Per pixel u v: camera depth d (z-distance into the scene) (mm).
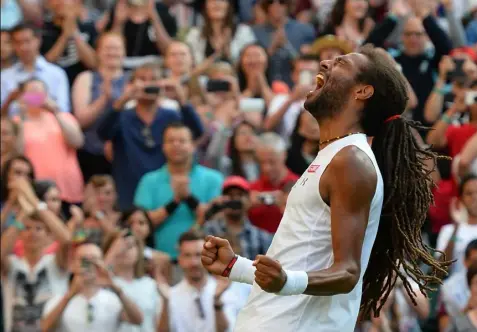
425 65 23438
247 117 23547
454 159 21719
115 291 17844
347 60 10227
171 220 20469
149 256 19078
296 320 10023
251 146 22500
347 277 9508
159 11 26109
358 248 9656
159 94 22234
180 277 20047
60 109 23766
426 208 10461
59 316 17750
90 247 17922
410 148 10414
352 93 10148
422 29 23328
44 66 23891
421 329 18625
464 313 18484
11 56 23750
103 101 23328
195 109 23422
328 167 9906
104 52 23891
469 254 18766
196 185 21094
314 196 9953
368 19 26797
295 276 9305
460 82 22562
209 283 18312
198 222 19656
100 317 17703
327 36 24297
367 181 9758
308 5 29703
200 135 22844
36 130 21984
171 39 25891
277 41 26125
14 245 18531
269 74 25719
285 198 20562
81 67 25062
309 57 23500
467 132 21953
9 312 18297
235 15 28734
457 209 20828
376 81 10141
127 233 18406
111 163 22797
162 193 20828
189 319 18062
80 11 26547
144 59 25547
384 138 10320
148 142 22203
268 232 20422
